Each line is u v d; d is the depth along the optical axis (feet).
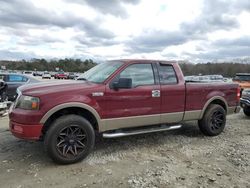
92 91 14.47
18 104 13.85
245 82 52.90
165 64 17.54
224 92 20.25
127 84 14.74
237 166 13.92
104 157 14.98
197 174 12.81
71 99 13.80
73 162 13.92
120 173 12.82
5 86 31.58
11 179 12.00
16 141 17.43
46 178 12.16
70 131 13.87
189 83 18.37
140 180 12.05
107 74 15.71
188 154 15.72
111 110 15.11
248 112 28.04
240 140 18.86
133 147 16.85
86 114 14.98
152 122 16.76
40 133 13.29
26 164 13.73
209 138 19.29
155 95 16.58
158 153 15.81
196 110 18.66
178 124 18.49
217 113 19.88
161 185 11.59
